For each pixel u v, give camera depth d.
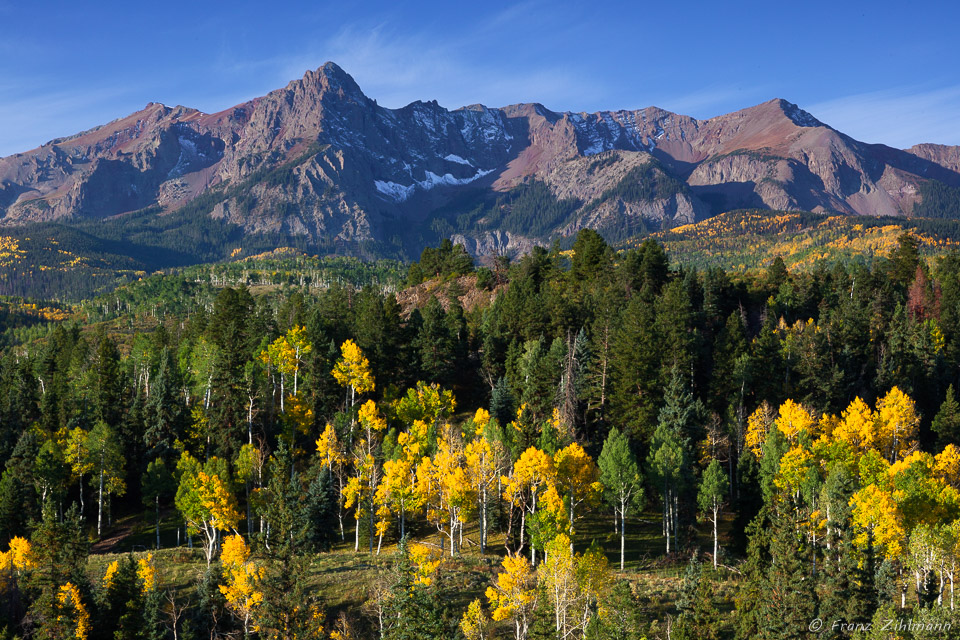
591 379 91.94
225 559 53.84
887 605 46.41
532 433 75.50
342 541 73.94
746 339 96.75
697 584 50.41
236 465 78.44
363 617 53.72
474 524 75.81
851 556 50.72
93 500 87.56
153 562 61.34
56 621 49.94
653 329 93.12
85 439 83.69
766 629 46.69
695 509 71.62
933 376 93.56
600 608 50.16
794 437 73.75
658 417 81.69
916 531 50.12
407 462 69.06
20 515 75.75
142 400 97.06
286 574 50.22
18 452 83.31
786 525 50.22
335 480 78.06
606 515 78.19
